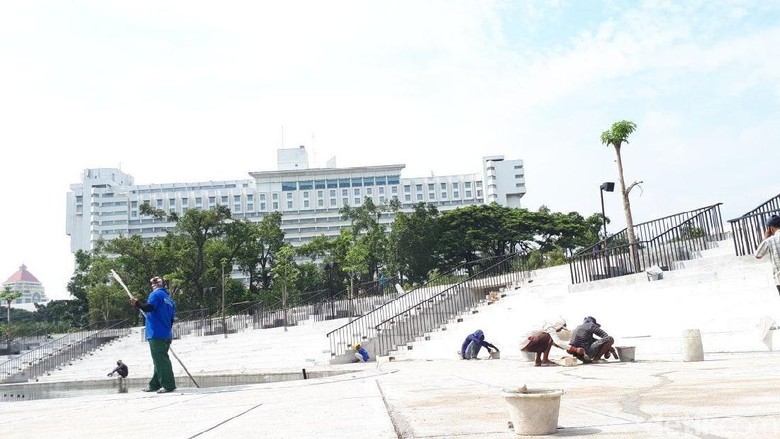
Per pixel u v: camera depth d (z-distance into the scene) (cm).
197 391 975
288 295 5603
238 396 805
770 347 1110
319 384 965
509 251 7150
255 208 18100
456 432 384
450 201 18188
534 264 2844
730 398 473
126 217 18288
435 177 18325
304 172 18312
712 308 1248
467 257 6800
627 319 1464
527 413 360
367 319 2830
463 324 2019
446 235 6588
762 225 1452
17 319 10075
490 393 643
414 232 6519
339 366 1945
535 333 1165
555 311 1706
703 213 1831
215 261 6531
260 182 18400
